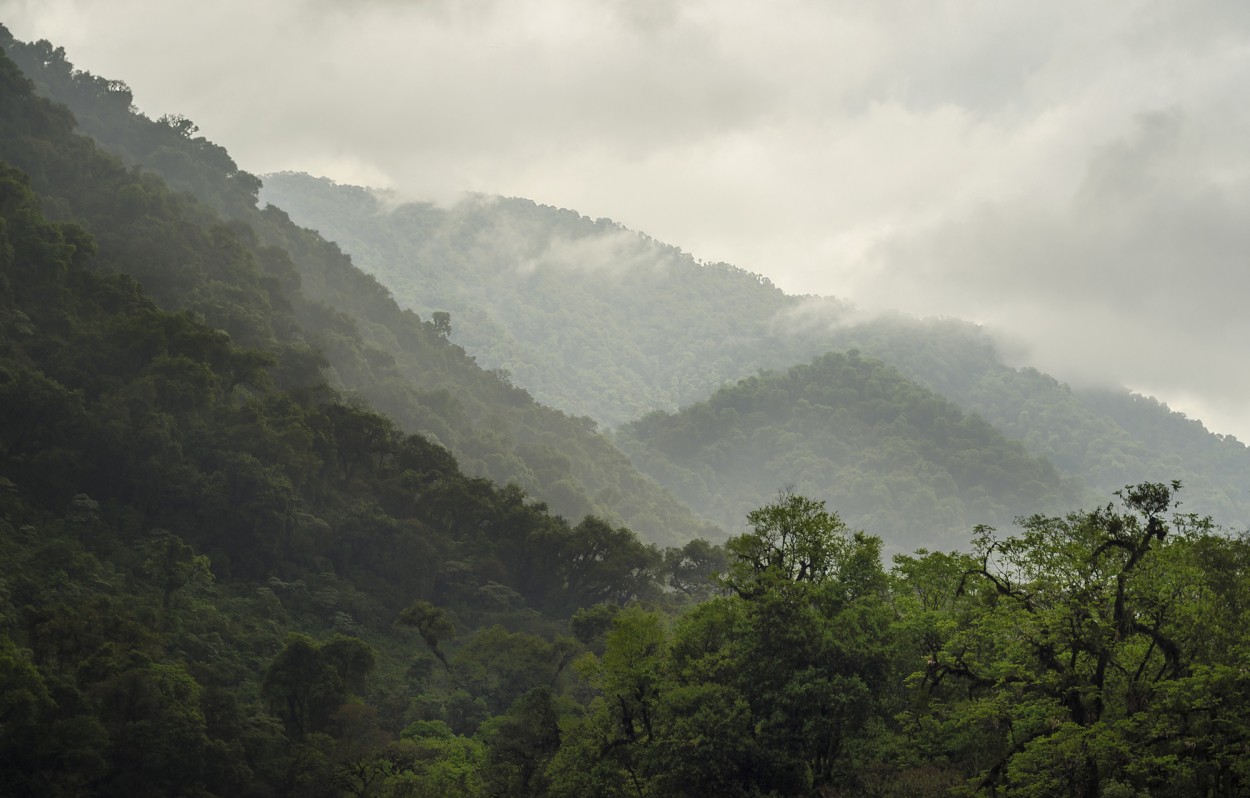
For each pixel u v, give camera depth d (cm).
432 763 7125
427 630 9788
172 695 7088
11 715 6294
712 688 4569
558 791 5131
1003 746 3766
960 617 4181
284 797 7250
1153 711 3111
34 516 9456
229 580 10450
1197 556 3375
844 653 4378
